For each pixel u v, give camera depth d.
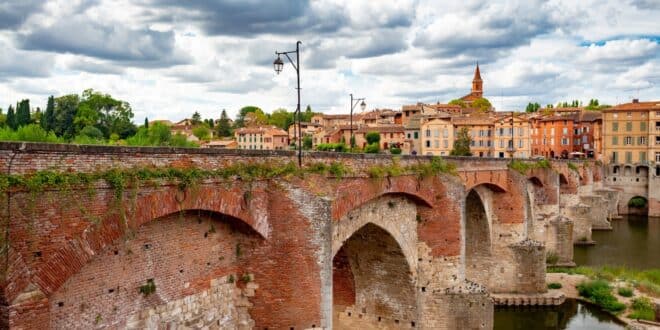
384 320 42.34
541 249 58.50
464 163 48.38
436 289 41.59
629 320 52.84
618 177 134.88
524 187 59.47
